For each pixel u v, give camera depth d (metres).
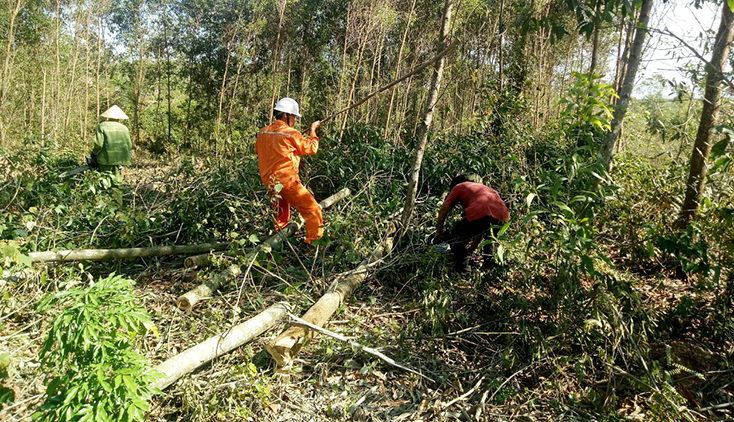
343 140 7.37
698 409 2.85
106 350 2.19
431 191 6.40
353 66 13.51
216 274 3.86
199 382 2.81
